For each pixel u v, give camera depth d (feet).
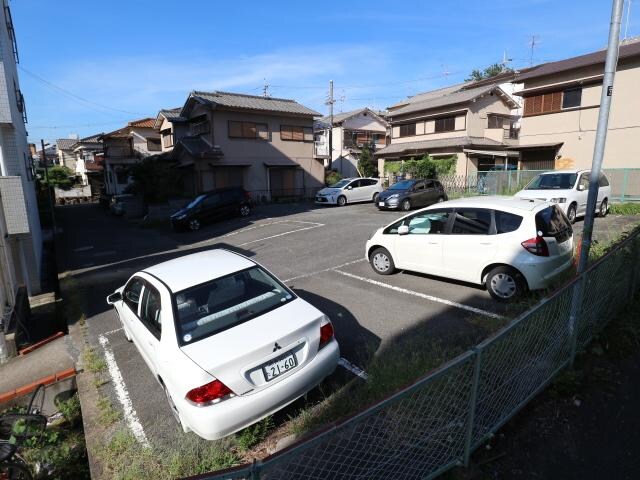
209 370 9.75
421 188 57.77
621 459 9.05
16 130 31.91
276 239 40.55
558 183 37.86
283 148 85.56
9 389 16.46
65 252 45.32
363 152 106.11
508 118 83.87
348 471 8.55
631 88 55.36
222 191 57.67
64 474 13.44
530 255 16.99
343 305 19.85
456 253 19.51
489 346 8.52
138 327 13.74
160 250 42.16
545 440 9.70
